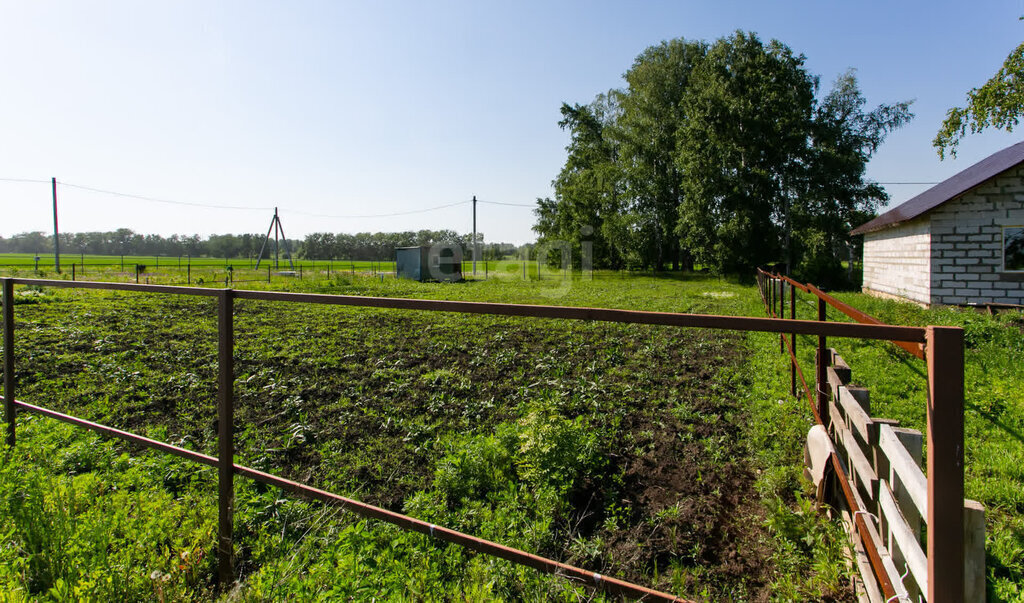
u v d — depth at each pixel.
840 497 3.03
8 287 3.81
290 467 4.14
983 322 9.80
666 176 36.38
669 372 7.09
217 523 2.97
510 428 4.40
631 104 36.97
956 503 1.29
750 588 2.70
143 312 13.43
